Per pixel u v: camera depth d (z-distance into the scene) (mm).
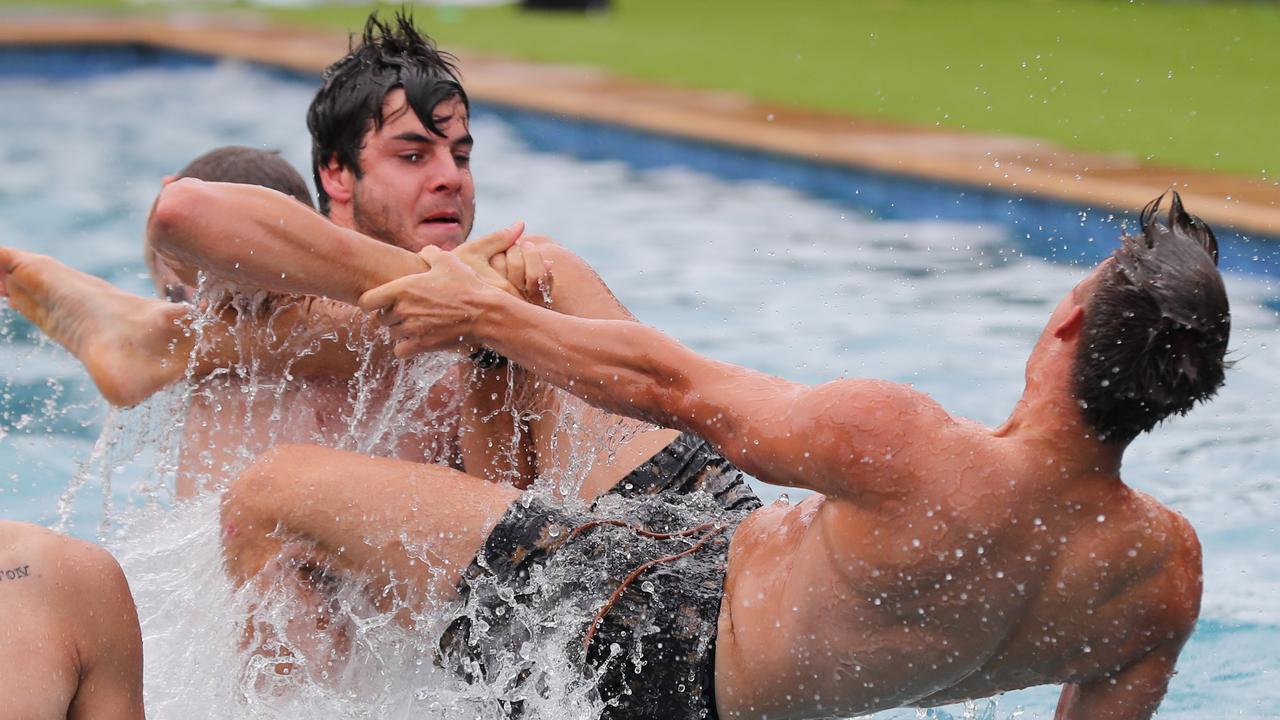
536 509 4238
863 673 3785
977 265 10188
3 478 6758
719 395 3844
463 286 4207
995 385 7711
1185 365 3408
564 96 15086
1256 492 6660
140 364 5012
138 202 12609
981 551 3523
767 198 12609
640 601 4059
